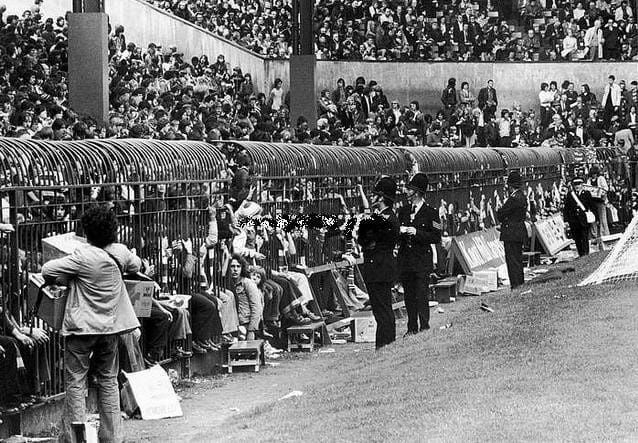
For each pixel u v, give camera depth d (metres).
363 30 79.94
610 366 17.55
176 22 66.19
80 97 40.12
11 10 55.66
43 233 20.38
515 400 15.95
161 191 24.89
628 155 69.81
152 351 23.77
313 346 31.03
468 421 15.01
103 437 17.78
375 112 71.50
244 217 28.61
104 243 17.81
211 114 46.56
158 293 24.02
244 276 28.61
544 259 53.78
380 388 19.02
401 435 14.77
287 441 15.63
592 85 82.00
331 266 34.25
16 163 19.69
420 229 28.94
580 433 13.84
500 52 82.62
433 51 81.88
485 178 49.88
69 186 20.55
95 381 17.92
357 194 36.16
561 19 84.06
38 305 17.75
